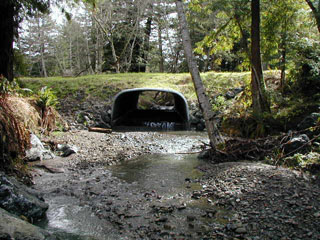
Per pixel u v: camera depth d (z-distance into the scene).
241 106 12.58
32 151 7.28
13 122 6.46
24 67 10.88
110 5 26.59
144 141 10.27
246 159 7.35
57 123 11.39
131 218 4.04
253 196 4.52
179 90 15.88
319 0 9.47
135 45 33.25
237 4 9.68
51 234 3.32
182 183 5.64
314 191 4.50
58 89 16.11
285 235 3.33
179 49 33.66
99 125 13.34
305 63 11.12
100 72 30.69
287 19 11.09
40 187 5.38
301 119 9.66
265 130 9.73
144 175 6.21
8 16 8.77
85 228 3.74
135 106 21.77
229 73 17.12
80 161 7.38
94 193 5.03
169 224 3.81
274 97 11.52
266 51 11.76
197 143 10.00
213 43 12.48
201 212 4.20
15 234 2.82
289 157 6.40
